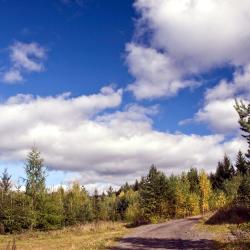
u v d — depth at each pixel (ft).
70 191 379.76
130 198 443.32
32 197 184.34
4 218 180.96
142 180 285.23
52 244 114.83
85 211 311.68
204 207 323.37
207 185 335.88
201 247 83.92
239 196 187.83
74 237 136.46
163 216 272.92
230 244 80.38
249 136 89.20
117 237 118.11
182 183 314.55
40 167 183.93
